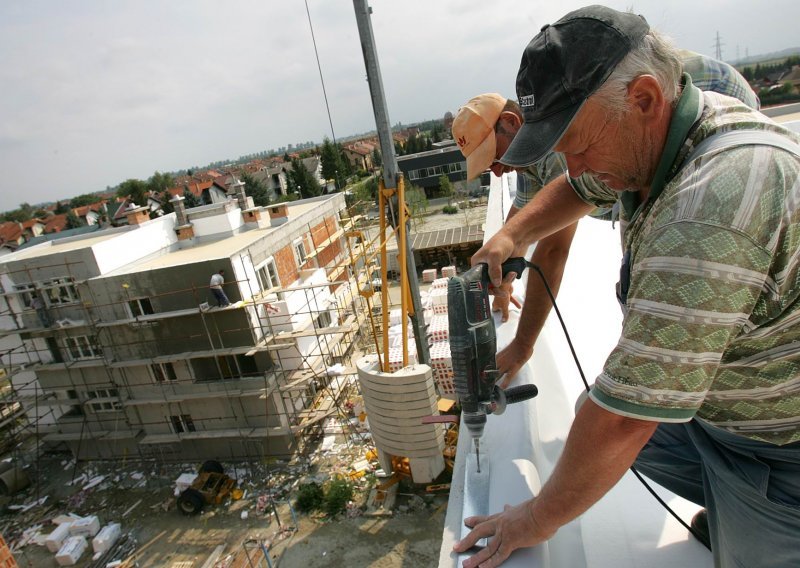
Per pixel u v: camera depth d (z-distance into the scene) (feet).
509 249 4.50
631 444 2.34
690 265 2.02
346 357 60.59
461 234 93.15
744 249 1.98
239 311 45.85
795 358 2.29
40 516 49.11
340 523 39.32
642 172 2.60
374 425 37.60
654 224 2.31
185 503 44.57
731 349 2.36
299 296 52.75
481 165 7.60
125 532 44.37
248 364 50.55
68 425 54.95
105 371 51.34
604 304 7.49
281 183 221.05
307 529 39.63
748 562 3.03
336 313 60.29
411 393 34.60
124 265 52.16
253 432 48.80
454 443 41.22
